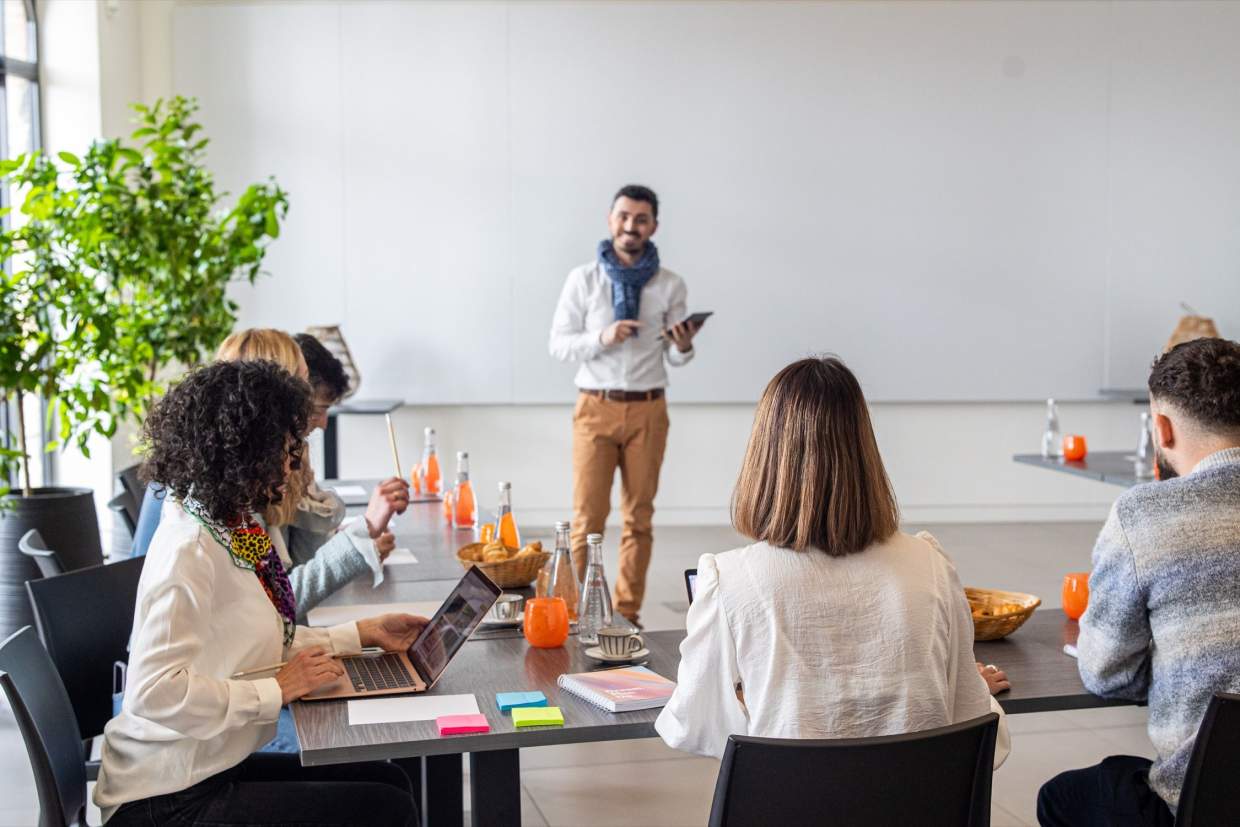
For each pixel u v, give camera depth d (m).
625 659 2.18
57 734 1.96
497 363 6.80
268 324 6.66
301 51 6.56
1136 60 6.99
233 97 6.54
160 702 1.77
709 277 6.87
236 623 1.91
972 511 7.26
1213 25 7.01
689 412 7.02
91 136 5.90
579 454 4.80
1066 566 6.10
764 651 1.68
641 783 3.41
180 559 1.84
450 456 6.89
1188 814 1.79
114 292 4.87
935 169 6.93
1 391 5.25
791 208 6.87
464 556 2.86
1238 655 1.87
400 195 6.68
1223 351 1.99
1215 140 7.07
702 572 1.75
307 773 2.19
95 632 2.47
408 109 6.64
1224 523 1.92
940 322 7.02
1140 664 1.99
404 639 2.25
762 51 6.77
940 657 1.72
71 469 6.03
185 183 5.06
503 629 2.42
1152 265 7.11
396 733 1.80
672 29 6.72
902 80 6.86
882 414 7.12
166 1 6.51
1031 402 7.18
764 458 1.74
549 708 1.88
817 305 6.94
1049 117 6.98
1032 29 6.92
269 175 6.60
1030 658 2.23
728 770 1.54
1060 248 7.05
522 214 6.74
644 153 6.77
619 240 4.77
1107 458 5.12
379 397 6.75
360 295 6.70
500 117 6.68
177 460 1.90
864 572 1.71
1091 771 2.11
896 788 1.58
